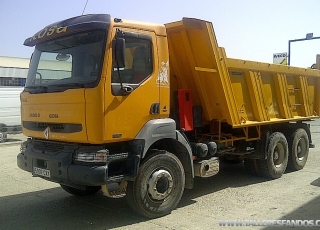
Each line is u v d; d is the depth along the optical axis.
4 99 17.39
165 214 5.95
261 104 8.05
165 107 5.96
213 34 6.64
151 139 5.63
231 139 7.62
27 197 7.28
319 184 7.92
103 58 5.12
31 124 6.16
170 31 6.86
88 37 5.42
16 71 24.34
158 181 5.81
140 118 5.55
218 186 7.93
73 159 5.33
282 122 8.96
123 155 5.41
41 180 8.80
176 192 6.07
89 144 5.34
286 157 8.93
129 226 5.50
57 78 5.77
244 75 7.66
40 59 6.19
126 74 5.42
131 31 5.47
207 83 7.06
